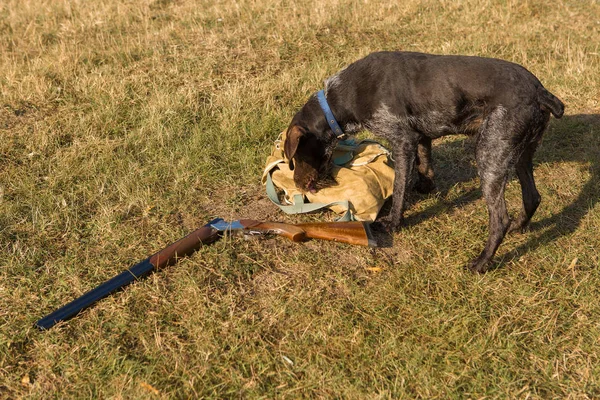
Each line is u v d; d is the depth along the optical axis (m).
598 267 4.05
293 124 4.57
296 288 3.91
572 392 3.12
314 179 4.67
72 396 3.12
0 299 3.75
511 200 4.93
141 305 3.73
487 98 3.99
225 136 5.75
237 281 3.97
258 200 4.95
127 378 3.22
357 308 3.73
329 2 8.99
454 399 3.11
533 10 8.95
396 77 4.25
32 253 4.13
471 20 8.59
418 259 4.23
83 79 6.61
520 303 3.79
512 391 3.15
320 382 3.18
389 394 3.10
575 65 7.15
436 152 5.66
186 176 5.11
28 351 3.40
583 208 4.77
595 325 3.56
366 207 4.56
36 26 8.34
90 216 4.65
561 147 5.69
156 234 4.46
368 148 5.06
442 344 3.44
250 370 3.29
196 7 9.07
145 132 5.71
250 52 7.49
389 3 9.05
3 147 5.38
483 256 4.05
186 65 7.07
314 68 7.04
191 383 3.14
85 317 3.62
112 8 9.04
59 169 5.16
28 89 6.34
